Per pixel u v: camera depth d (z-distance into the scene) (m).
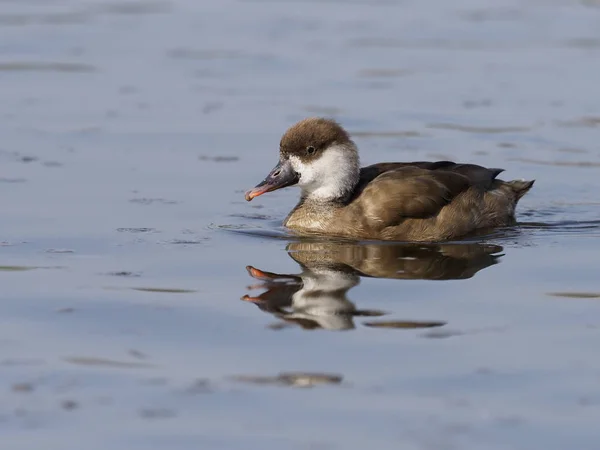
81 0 31.47
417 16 29.20
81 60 24.78
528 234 14.36
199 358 9.73
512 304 11.13
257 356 9.76
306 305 11.09
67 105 21.28
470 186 14.73
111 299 11.30
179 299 11.31
